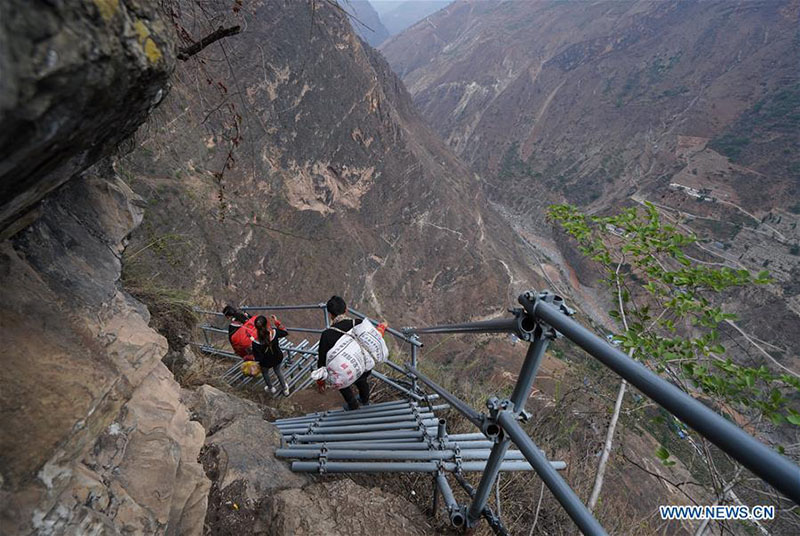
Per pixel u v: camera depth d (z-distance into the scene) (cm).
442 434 286
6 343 130
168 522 176
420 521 257
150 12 99
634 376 101
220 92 311
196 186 3806
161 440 186
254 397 540
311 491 260
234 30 279
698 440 340
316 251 6016
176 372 472
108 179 246
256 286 4894
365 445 295
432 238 8394
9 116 60
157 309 497
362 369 353
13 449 116
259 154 5347
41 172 91
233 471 263
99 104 85
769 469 69
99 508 141
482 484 200
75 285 174
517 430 153
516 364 4412
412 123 11694
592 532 107
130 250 551
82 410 137
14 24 57
